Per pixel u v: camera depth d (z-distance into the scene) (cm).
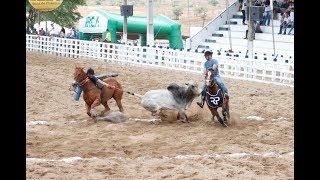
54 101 1897
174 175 1009
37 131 1427
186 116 1518
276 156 1162
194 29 4191
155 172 1037
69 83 2306
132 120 1566
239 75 2630
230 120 1512
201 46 3881
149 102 1498
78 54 3609
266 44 3456
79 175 1010
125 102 1886
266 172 1032
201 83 2403
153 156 1164
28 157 1145
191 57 2856
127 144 1285
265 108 1795
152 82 2392
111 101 1870
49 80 2369
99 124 1509
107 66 3036
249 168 1063
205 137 1350
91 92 1523
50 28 5238
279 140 1320
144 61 3136
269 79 2552
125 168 1064
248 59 2564
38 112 1705
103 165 1083
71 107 1802
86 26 3953
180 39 3919
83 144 1280
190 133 1396
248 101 1934
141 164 1095
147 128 1460
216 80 1445
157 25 3841
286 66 2412
